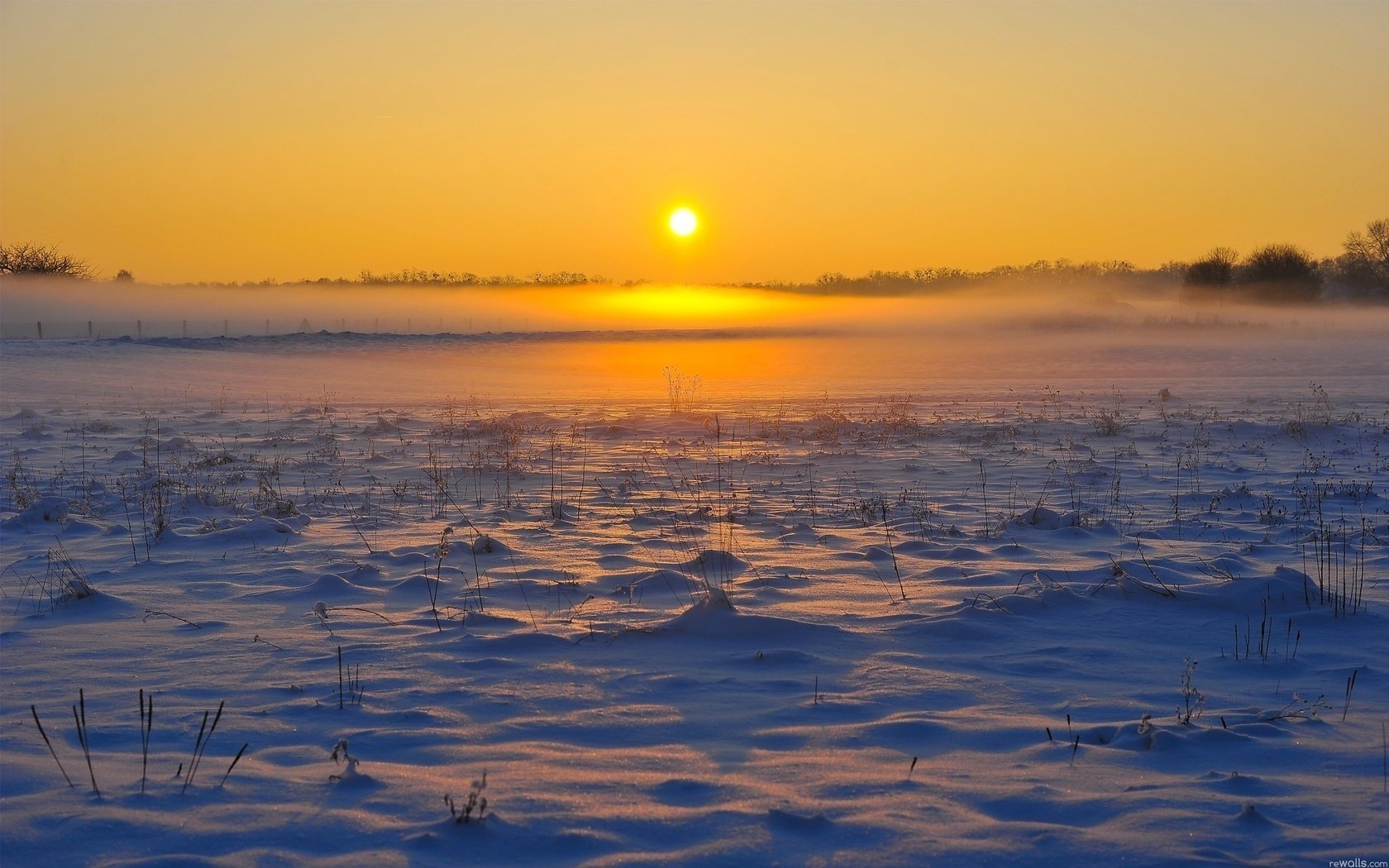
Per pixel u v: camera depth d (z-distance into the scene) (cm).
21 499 1217
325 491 1345
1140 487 1389
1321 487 1347
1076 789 432
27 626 705
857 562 902
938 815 406
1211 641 670
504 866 364
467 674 595
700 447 1883
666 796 425
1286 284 10681
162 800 416
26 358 4853
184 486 1322
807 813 404
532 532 1057
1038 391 3416
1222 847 378
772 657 622
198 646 653
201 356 5291
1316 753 476
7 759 461
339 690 557
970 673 602
